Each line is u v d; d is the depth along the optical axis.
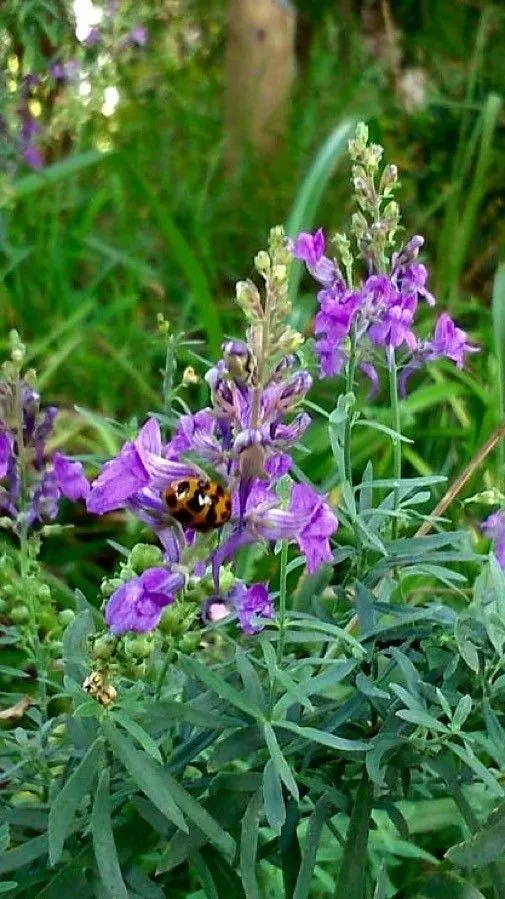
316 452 0.45
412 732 0.25
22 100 0.53
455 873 0.26
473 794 0.29
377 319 0.27
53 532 0.26
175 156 0.83
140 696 0.26
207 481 0.22
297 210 0.50
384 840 0.30
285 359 0.23
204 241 0.65
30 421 0.25
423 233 0.73
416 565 0.27
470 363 0.55
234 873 0.26
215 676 0.24
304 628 0.27
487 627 0.25
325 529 0.23
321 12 0.93
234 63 0.81
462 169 0.66
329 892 0.30
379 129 0.55
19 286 0.61
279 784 0.24
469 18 0.85
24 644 0.26
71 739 0.25
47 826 0.25
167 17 0.83
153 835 0.26
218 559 0.23
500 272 0.44
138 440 0.23
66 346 0.53
